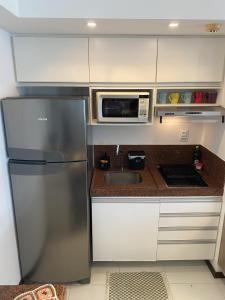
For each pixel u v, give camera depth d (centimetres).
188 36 205
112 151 273
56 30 192
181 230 231
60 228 211
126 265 253
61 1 156
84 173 199
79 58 207
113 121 221
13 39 201
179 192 218
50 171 196
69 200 204
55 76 211
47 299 110
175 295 219
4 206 190
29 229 212
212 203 224
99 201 222
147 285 229
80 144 192
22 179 199
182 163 278
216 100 229
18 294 113
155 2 158
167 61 210
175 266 252
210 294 220
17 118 186
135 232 231
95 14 159
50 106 183
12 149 193
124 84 217
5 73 192
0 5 129
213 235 233
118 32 198
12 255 206
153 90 220
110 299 215
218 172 228
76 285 230
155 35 204
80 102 184
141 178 245
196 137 271
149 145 273
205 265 254
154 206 224
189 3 159
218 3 158
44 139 190
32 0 154
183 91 238
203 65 211
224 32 197
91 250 242
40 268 223
